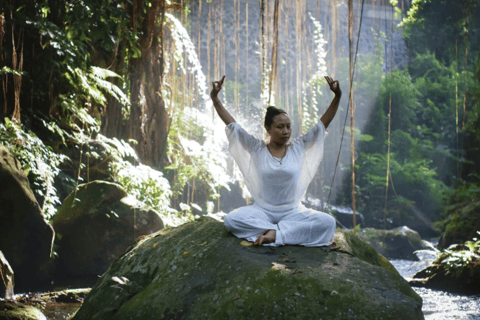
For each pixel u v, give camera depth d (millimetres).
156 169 9102
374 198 16391
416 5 11602
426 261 9273
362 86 17531
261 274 3197
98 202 6578
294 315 2971
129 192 7516
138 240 4391
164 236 4191
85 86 7309
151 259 3895
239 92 15586
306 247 3619
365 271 3312
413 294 3244
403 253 10875
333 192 16297
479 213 10055
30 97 7312
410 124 18391
